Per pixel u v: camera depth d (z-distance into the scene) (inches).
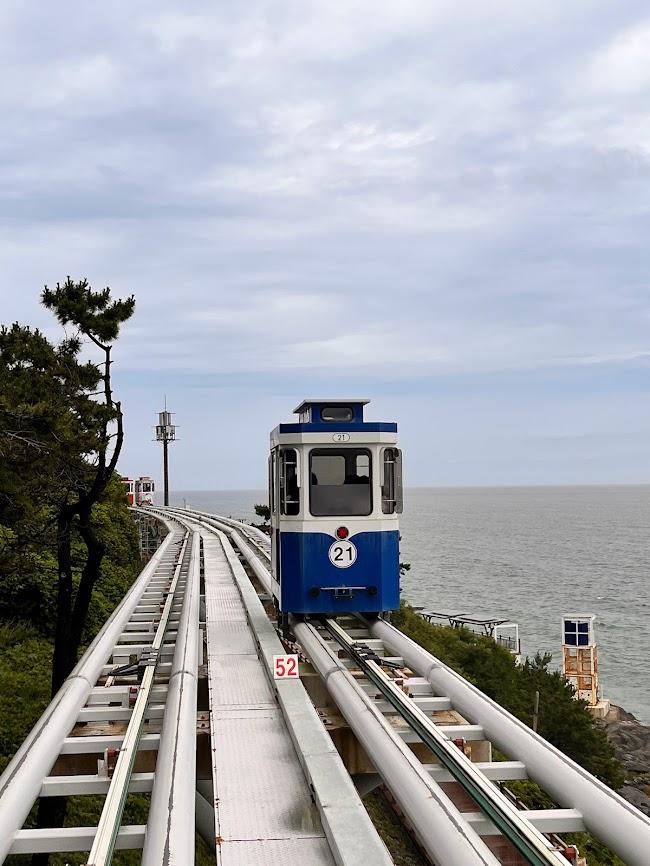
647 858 185.9
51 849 214.5
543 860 190.7
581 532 6889.8
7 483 426.0
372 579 441.4
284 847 197.9
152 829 202.7
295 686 318.0
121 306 545.6
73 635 546.3
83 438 470.3
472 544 5477.4
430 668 357.4
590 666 1496.1
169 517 1993.1
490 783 235.6
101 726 317.1
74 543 812.6
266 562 792.9
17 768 242.7
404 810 225.9
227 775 241.4
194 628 438.6
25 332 514.3
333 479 446.6
